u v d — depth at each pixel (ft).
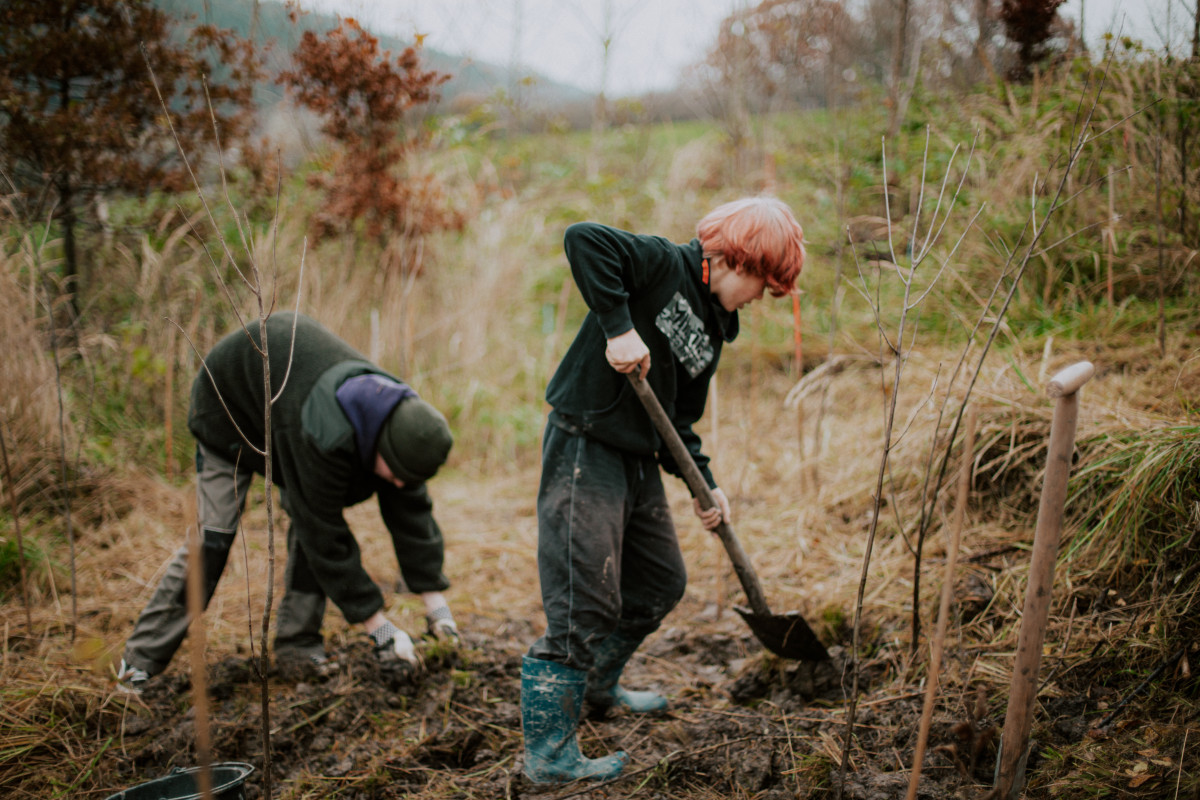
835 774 6.33
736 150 21.62
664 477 13.80
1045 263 12.62
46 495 11.47
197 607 4.06
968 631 7.87
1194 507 7.27
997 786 5.12
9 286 11.19
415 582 8.85
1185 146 11.00
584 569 6.57
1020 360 10.80
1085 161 12.33
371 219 15.56
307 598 8.56
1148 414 8.77
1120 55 11.33
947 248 13.37
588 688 7.80
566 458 6.72
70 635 8.94
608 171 24.88
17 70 11.51
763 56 21.12
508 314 18.71
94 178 12.12
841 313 16.07
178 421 13.48
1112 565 7.72
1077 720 6.36
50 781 6.72
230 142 13.28
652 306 6.48
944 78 17.24
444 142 18.12
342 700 7.95
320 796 6.75
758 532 11.39
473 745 7.43
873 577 9.28
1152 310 11.48
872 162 16.19
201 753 4.10
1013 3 14.53
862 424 12.83
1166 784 5.47
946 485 9.96
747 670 8.41
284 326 7.86
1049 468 4.59
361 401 7.47
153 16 12.17
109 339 12.66
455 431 15.98
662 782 6.79
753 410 13.09
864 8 19.56
